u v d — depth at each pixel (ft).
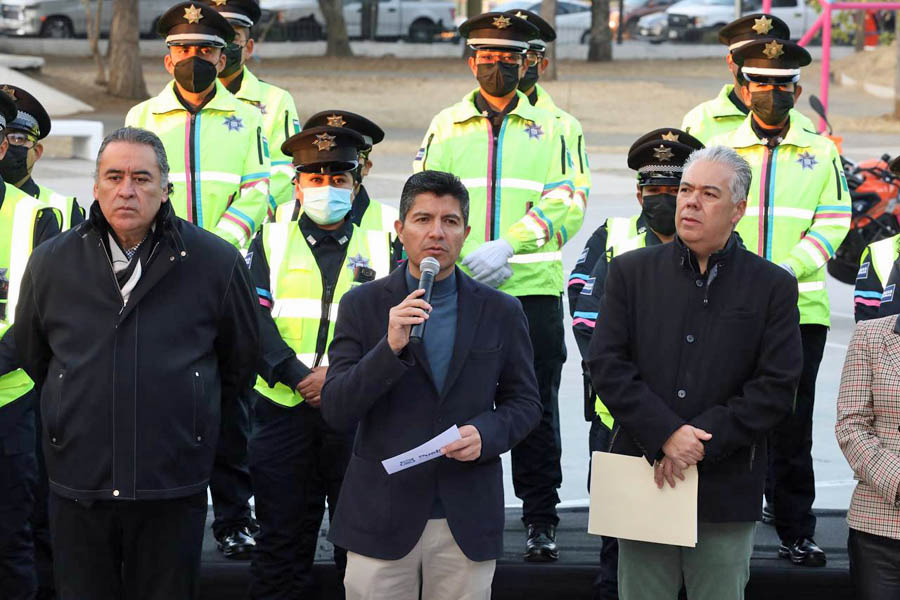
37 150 26.05
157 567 19.89
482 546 18.98
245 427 26.66
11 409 22.34
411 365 18.34
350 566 19.30
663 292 20.04
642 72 163.02
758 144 27.04
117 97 125.39
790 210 26.89
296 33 175.11
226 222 27.43
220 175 28.04
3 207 23.20
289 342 23.93
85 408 19.26
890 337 20.58
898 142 107.24
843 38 170.81
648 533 19.72
